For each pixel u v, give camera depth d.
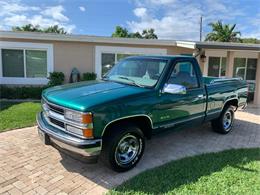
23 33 11.05
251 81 14.91
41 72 11.86
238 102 6.83
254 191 3.67
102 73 12.26
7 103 9.85
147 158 4.80
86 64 12.07
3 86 11.27
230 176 4.10
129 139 4.19
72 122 3.67
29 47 11.42
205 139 6.11
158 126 4.51
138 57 5.30
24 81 11.73
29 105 9.30
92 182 3.85
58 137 3.77
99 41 11.77
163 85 4.52
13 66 11.54
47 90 4.58
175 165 4.46
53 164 4.38
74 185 3.75
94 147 3.60
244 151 5.29
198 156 4.91
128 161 4.21
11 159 4.51
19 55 11.49
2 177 3.89
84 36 11.53
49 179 3.89
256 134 6.69
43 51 11.69
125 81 4.81
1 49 11.25
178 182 3.86
